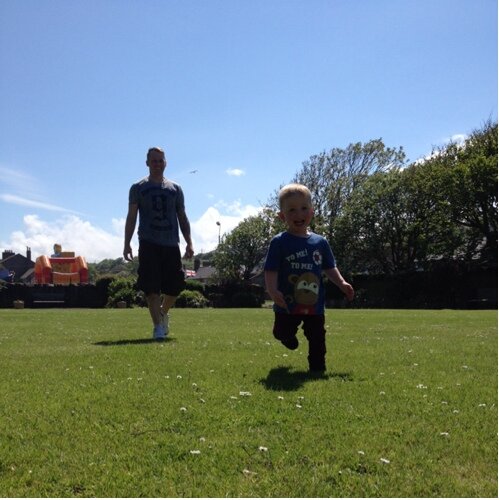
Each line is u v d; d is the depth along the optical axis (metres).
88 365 5.04
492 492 2.11
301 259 4.94
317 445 2.62
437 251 40.66
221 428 2.91
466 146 40.03
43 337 8.16
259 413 3.19
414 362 5.21
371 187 41.94
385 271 42.84
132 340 7.54
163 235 8.06
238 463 2.40
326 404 3.42
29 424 2.99
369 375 4.46
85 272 52.44
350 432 2.83
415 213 40.78
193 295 35.38
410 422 3.01
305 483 2.19
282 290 4.93
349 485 2.17
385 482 2.19
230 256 60.12
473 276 34.81
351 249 43.00
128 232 8.14
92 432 2.85
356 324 11.05
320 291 4.95
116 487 2.17
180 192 8.42
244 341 7.17
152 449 2.59
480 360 5.34
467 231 40.22
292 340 5.02
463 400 3.54
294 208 5.02
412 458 2.45
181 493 2.12
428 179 39.94
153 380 4.23
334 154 46.50
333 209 45.91
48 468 2.36
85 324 11.71
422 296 35.72
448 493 2.11
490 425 2.96
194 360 5.28
